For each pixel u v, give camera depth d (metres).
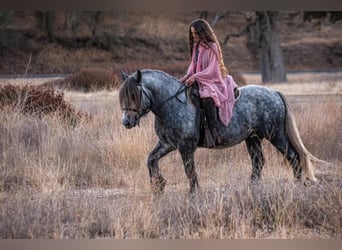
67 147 12.52
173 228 8.43
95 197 9.75
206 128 9.66
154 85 9.43
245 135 10.10
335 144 13.55
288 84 34.91
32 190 10.35
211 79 9.69
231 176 10.55
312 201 9.07
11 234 8.34
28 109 14.55
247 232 8.30
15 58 49.56
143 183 10.73
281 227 8.52
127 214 8.79
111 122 14.34
